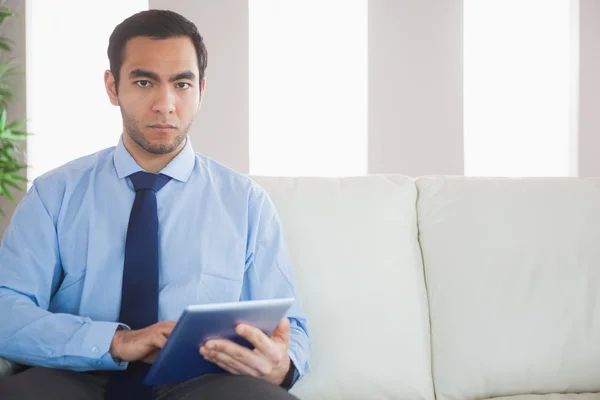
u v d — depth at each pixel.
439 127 5.23
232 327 1.18
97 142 5.04
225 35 5.02
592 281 1.69
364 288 1.61
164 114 1.44
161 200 1.52
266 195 1.61
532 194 1.76
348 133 5.37
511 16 5.44
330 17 5.32
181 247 1.49
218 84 5.03
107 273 1.46
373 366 1.57
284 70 5.32
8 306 1.36
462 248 1.69
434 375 1.64
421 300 1.67
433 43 5.20
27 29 4.83
